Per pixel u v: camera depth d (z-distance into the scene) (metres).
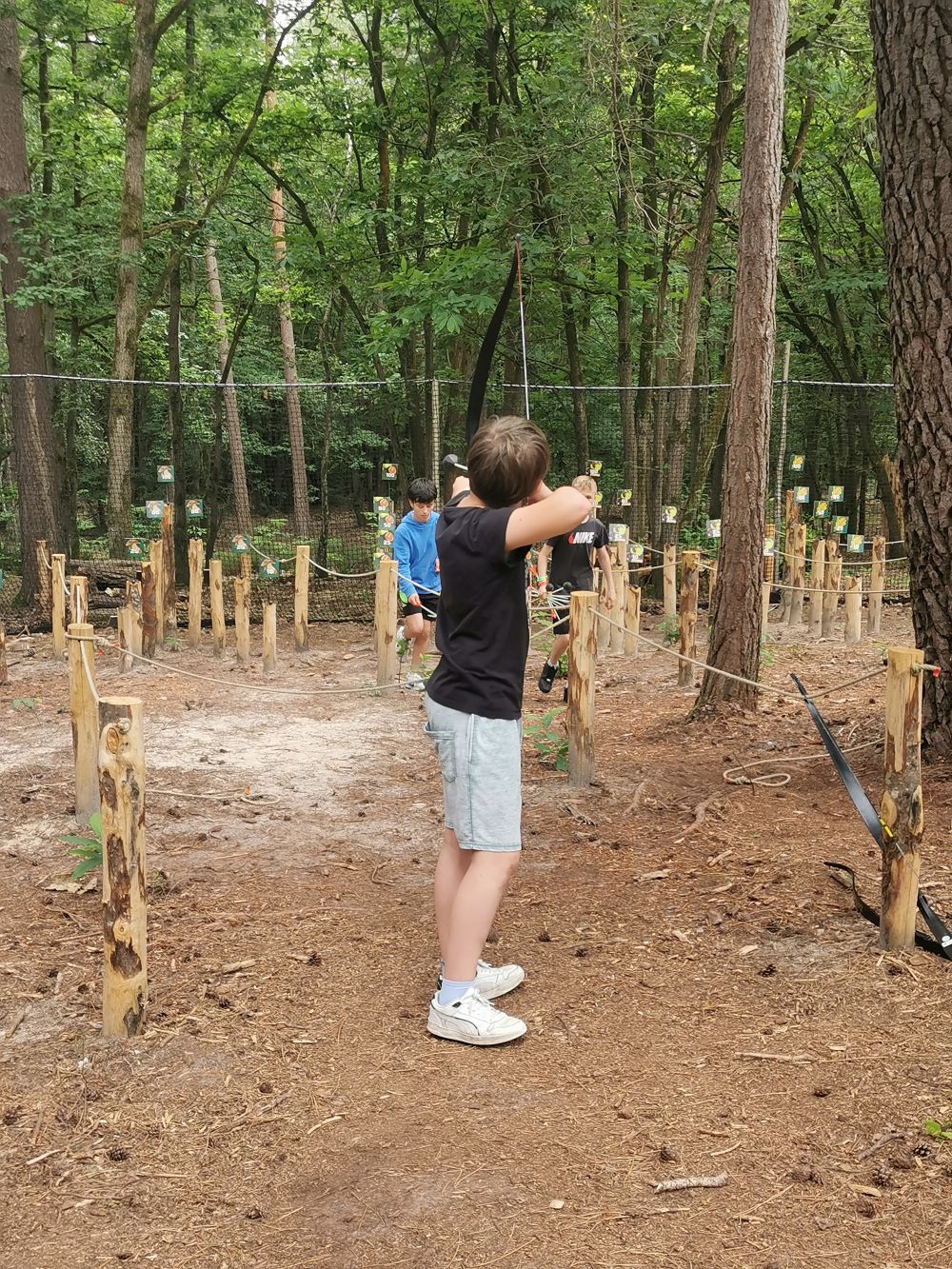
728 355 14.46
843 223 19.06
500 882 3.38
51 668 10.05
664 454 15.85
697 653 10.71
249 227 19.86
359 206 16.98
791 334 21.31
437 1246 2.45
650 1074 3.17
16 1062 3.34
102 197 17.91
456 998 3.40
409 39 17.34
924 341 5.36
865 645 11.22
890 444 15.77
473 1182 2.67
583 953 4.01
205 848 5.36
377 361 17.88
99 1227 2.57
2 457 13.77
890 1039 3.29
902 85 5.30
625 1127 2.89
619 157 13.35
